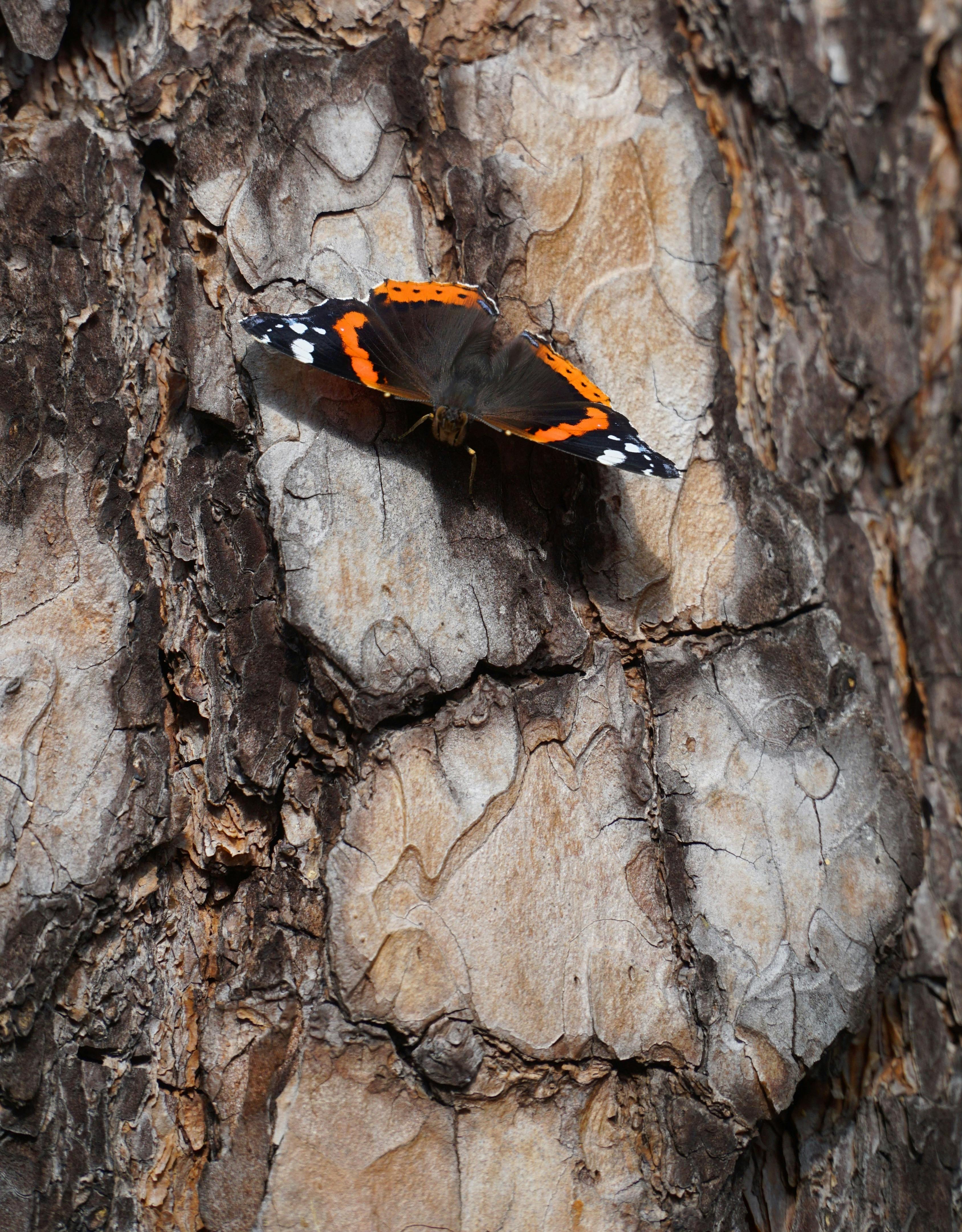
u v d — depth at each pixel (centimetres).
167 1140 60
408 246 62
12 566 60
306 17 62
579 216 62
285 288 61
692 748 61
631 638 61
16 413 60
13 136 61
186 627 61
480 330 61
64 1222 59
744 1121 60
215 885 60
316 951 60
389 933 59
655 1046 60
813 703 62
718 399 62
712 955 60
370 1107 59
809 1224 61
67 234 61
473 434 61
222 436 61
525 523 61
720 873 60
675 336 62
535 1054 60
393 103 62
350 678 60
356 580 60
